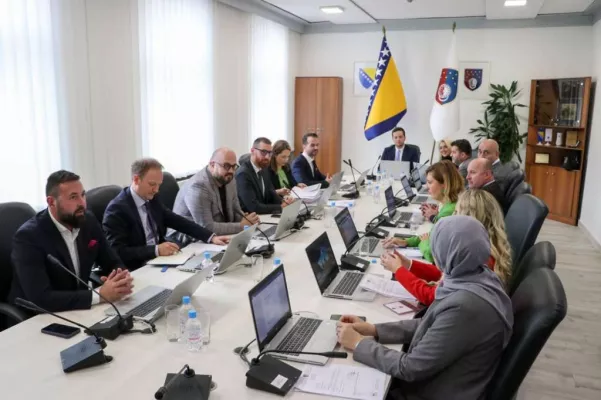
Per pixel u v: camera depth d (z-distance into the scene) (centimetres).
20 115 334
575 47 652
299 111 759
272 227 334
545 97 651
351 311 195
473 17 676
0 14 317
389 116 680
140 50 438
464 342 139
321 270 216
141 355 157
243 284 222
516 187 395
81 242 223
